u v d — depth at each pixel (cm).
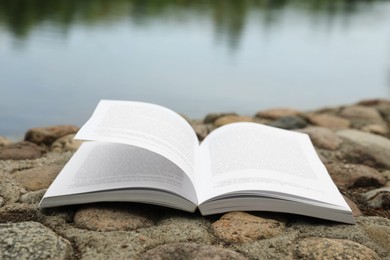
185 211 67
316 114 117
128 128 66
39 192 70
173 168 69
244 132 78
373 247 63
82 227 63
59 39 318
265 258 60
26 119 157
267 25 522
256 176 67
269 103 206
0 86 196
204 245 60
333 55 356
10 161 81
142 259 58
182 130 73
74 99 187
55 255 58
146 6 597
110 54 288
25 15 420
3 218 64
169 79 236
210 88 223
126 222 64
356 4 968
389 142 98
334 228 65
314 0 964
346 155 92
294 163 71
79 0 573
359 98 229
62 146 89
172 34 393
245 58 315
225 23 507
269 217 67
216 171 69
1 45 280
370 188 80
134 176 67
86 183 66
